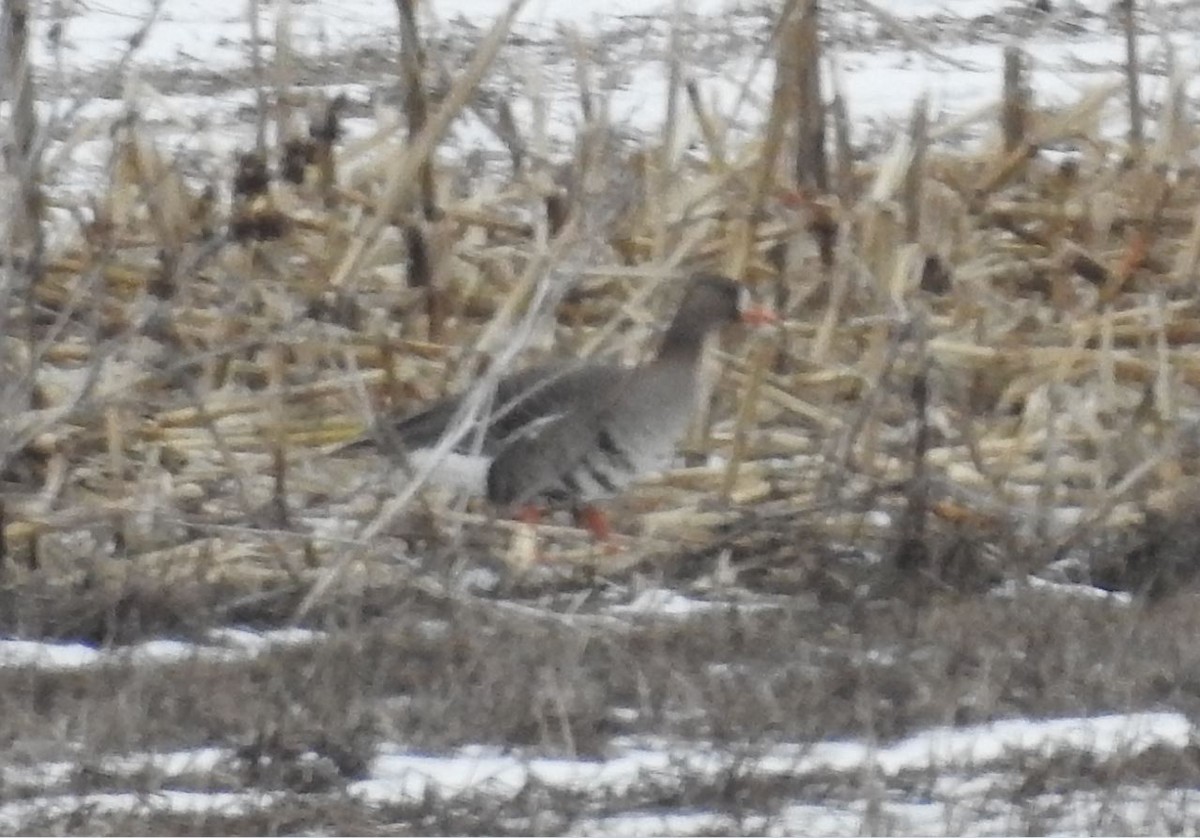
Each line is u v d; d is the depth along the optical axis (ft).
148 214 53.31
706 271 51.49
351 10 86.79
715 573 46.32
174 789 34.96
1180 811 34.55
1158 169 57.62
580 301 52.85
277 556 45.19
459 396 47.29
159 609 42.93
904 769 36.01
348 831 33.32
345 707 37.91
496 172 63.10
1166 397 50.29
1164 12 74.18
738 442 48.37
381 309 52.44
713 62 72.90
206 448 48.16
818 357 52.01
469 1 88.63
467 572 46.55
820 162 56.39
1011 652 41.47
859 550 47.42
